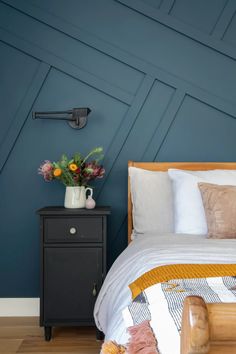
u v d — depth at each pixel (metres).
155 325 1.03
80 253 2.50
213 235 2.20
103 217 2.51
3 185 2.93
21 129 2.93
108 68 2.93
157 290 1.27
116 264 2.09
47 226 2.50
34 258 2.95
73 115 2.86
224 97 2.92
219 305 0.57
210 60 2.93
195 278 1.34
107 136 2.94
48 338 2.47
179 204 2.44
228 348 0.55
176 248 1.75
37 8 2.92
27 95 2.93
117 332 1.25
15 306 2.92
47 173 2.69
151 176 2.67
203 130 2.95
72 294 2.49
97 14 2.93
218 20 2.92
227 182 2.49
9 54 2.92
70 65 2.93
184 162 2.89
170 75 2.92
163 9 2.92
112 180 2.96
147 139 2.94
